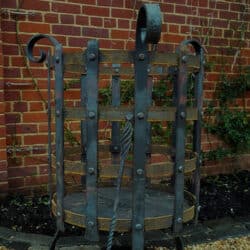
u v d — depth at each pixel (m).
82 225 1.59
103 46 2.87
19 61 2.64
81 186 2.02
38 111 2.74
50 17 2.69
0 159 2.60
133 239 1.55
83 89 1.85
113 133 2.12
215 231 2.29
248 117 3.50
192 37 3.18
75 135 2.88
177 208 1.61
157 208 1.76
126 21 2.92
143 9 1.40
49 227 2.28
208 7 3.21
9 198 2.68
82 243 2.07
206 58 3.26
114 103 2.10
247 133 3.46
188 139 3.13
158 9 1.37
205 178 3.36
